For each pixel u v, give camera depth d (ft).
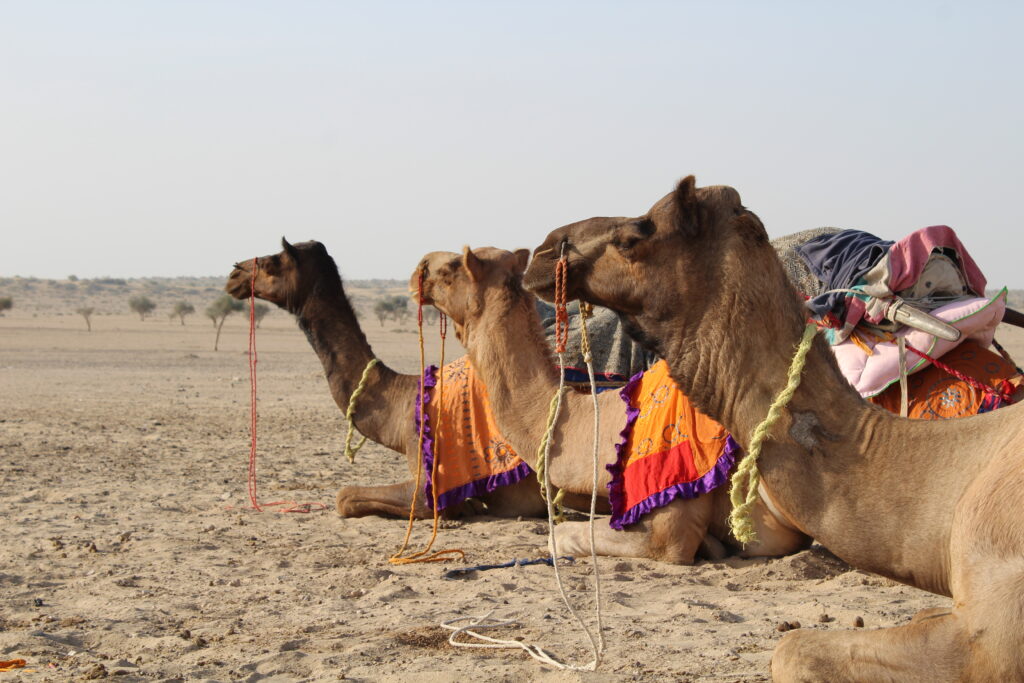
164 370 122.72
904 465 13.57
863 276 21.94
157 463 42.80
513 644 17.61
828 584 21.68
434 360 137.08
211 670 16.56
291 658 17.07
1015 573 12.42
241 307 272.10
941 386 21.44
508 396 24.39
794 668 13.06
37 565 24.25
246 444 50.55
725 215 14.58
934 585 13.57
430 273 25.94
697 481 22.40
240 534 28.19
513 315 24.40
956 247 21.56
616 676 15.94
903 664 12.64
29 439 50.03
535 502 29.19
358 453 47.91
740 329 14.26
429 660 16.94
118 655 17.65
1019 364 107.24
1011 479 12.84
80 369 123.03
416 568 24.02
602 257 15.17
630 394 23.68
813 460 13.87
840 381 14.33
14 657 17.21
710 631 18.60
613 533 23.65
